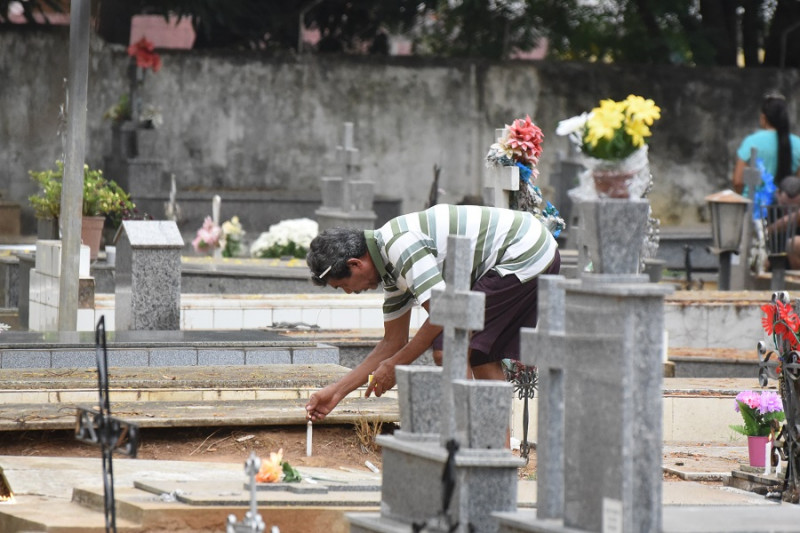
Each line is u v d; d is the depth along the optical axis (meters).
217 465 17.39
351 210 46.16
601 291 10.73
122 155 56.97
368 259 17.61
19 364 22.36
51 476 16.55
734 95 66.06
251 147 61.94
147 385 20.59
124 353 22.88
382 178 63.22
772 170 44.91
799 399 18.12
